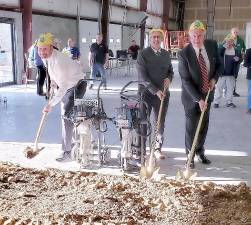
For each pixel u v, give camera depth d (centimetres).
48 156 590
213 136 730
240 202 250
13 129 777
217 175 521
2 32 1467
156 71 547
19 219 222
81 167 536
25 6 1512
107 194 260
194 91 505
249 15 3328
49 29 1709
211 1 3334
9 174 294
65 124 554
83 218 225
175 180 292
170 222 223
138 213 233
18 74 1516
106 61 1332
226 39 993
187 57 508
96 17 2206
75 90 524
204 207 242
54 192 264
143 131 514
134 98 505
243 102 1107
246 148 651
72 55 1244
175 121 860
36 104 1067
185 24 3575
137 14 2670
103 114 518
